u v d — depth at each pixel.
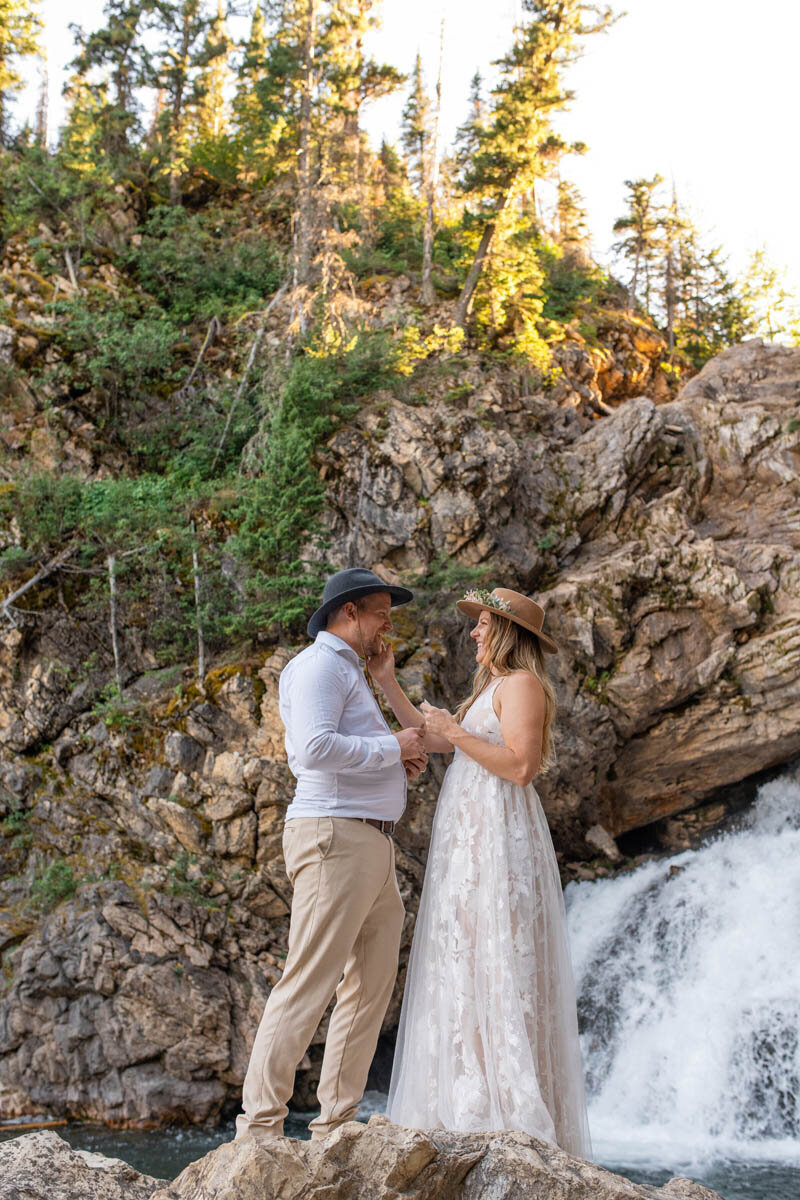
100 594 22.45
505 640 4.87
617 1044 19.77
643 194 44.78
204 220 34.00
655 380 36.84
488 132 31.75
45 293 28.06
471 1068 4.23
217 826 19.03
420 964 4.61
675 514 25.33
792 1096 17.17
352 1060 4.51
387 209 39.44
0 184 31.00
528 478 25.62
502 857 4.44
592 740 22.88
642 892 22.19
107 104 35.94
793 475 26.02
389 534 24.03
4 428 25.11
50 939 17.86
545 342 31.27
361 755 4.37
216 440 26.52
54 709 21.36
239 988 17.94
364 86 40.66
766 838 22.62
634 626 23.39
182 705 20.11
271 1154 3.51
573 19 31.69
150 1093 16.86
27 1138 4.12
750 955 19.56
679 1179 4.06
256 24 41.34
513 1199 3.43
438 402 26.47
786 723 22.70
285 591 22.03
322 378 24.92
